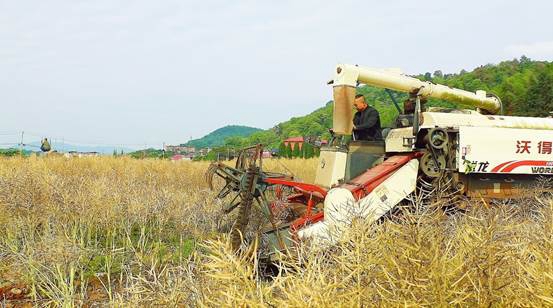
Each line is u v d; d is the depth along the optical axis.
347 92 7.89
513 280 2.46
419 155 7.92
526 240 2.95
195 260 3.70
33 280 5.57
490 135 8.14
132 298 3.54
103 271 6.63
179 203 9.73
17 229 7.75
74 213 8.67
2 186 9.51
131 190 10.96
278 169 18.53
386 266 2.54
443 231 2.97
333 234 3.35
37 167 16.27
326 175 7.97
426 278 2.38
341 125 7.80
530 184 8.53
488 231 2.64
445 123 8.33
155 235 8.66
